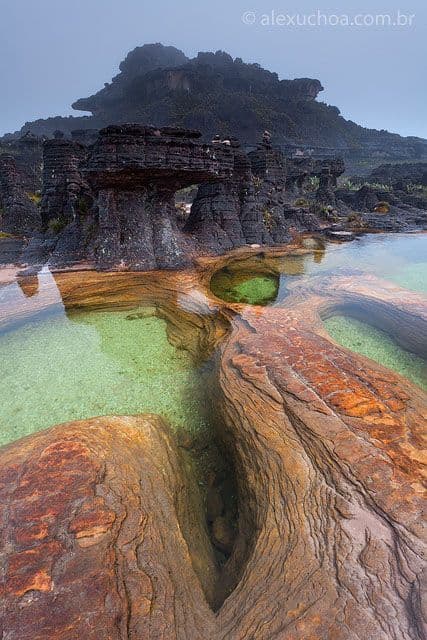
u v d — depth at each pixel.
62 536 4.70
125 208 19.20
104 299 16.02
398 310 13.77
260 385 8.38
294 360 9.23
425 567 4.30
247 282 19.86
